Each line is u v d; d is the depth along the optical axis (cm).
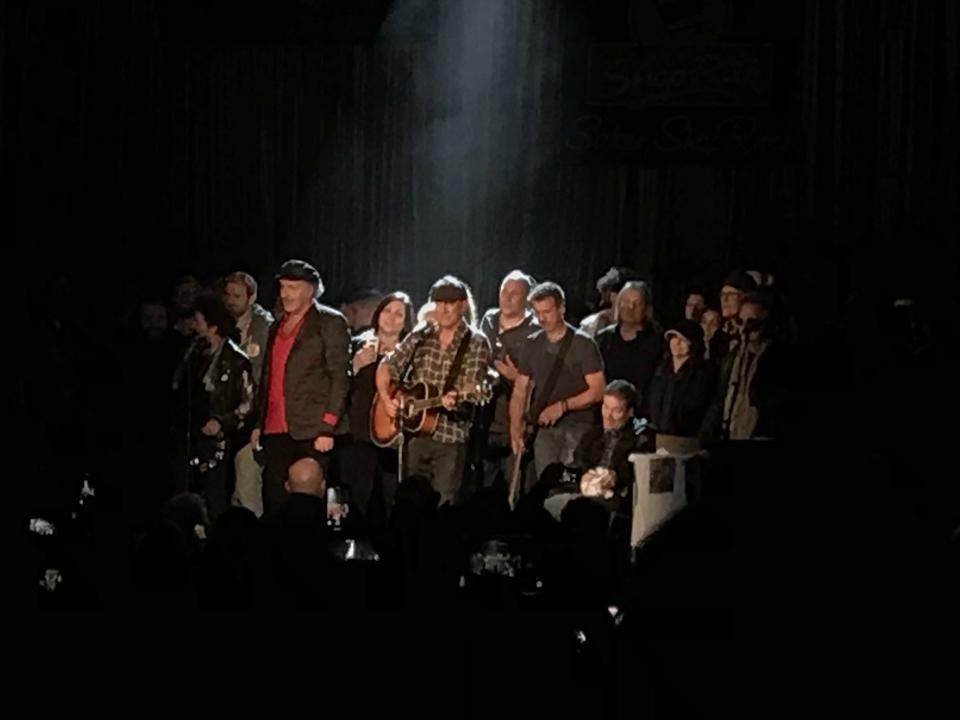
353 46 2491
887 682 264
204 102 2489
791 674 262
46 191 2236
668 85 2364
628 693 269
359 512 1365
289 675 680
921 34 2038
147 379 1536
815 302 1564
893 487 284
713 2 2348
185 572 832
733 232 2403
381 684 659
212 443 1440
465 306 1386
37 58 2219
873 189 2177
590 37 2412
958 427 377
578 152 2400
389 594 856
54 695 682
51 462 1363
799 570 269
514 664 626
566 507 957
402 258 2508
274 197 2505
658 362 1552
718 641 263
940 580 273
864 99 2194
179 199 2477
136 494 1506
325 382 1416
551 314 1455
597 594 827
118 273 2312
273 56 2495
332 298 2514
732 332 1499
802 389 349
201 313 1441
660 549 272
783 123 2330
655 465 1250
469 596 875
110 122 2367
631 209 2448
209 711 678
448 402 1370
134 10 2405
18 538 831
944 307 712
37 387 1420
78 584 841
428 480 1374
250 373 1441
